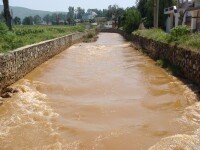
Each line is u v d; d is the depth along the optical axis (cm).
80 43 4247
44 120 943
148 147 757
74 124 912
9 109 1037
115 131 858
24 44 1838
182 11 3559
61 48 2966
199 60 1253
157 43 2231
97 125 905
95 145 775
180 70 1571
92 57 2489
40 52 2031
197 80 1288
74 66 1986
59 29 4606
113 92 1279
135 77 1582
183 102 1098
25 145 776
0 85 1229
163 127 877
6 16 2594
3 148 759
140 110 1034
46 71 1781
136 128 877
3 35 1803
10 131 858
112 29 8981
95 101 1145
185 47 1502
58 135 834
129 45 3738
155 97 1190
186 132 831
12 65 1398
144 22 4666
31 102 1121
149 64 2030
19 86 1332
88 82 1466
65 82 1464
